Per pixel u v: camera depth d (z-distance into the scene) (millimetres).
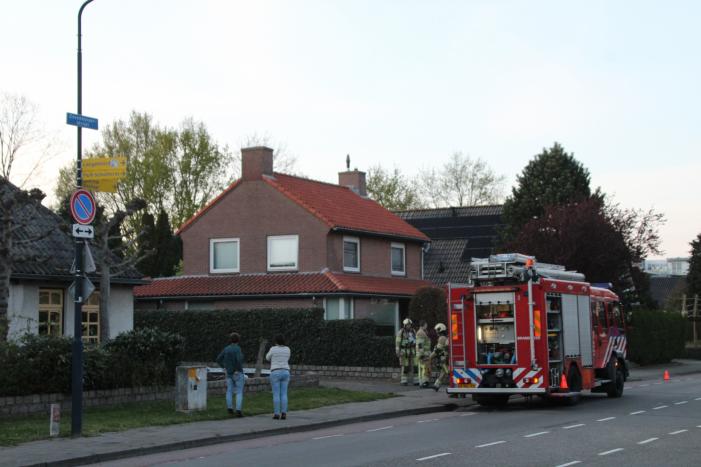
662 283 93750
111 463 14070
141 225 48969
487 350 22172
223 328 33406
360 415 20250
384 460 13445
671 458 13492
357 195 45469
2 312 20562
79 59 17562
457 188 76125
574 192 47594
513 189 50219
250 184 39312
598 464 12914
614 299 26297
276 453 14719
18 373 18500
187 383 19766
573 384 22750
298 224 38031
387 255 41688
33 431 16547
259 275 38531
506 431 17312
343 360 30781
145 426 17734
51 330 26781
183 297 38188
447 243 52344
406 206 75312
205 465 13484
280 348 19578
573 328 22969
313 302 36188
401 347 28531
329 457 13969
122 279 28547
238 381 19812
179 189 54625
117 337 21766
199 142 54906
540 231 37906
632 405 23094
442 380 26453
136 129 54750
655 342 43562
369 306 37594
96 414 19172
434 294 32750
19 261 22547
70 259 27312
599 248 37406
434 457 13711
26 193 22375
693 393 27281
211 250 39906
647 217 39875
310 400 22969
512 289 21812
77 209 16766
